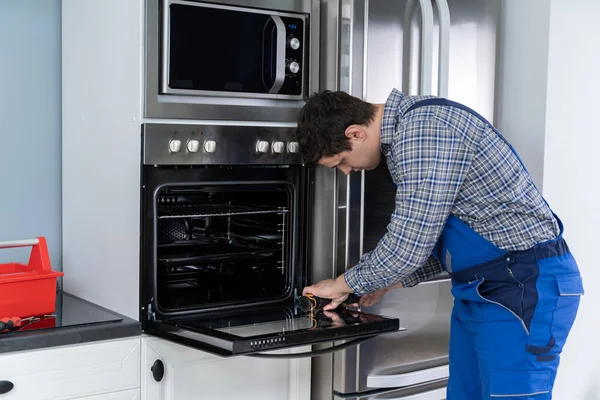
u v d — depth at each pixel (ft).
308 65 7.55
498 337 6.26
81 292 7.92
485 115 8.66
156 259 6.75
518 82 9.07
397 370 8.11
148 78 6.55
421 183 5.90
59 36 8.28
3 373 5.95
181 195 7.43
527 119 9.03
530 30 8.91
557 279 6.22
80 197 7.87
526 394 6.20
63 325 6.44
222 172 7.09
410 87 7.84
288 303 7.52
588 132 9.29
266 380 7.53
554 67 8.83
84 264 7.83
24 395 6.07
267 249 7.61
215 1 6.89
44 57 8.20
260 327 6.42
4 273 7.24
